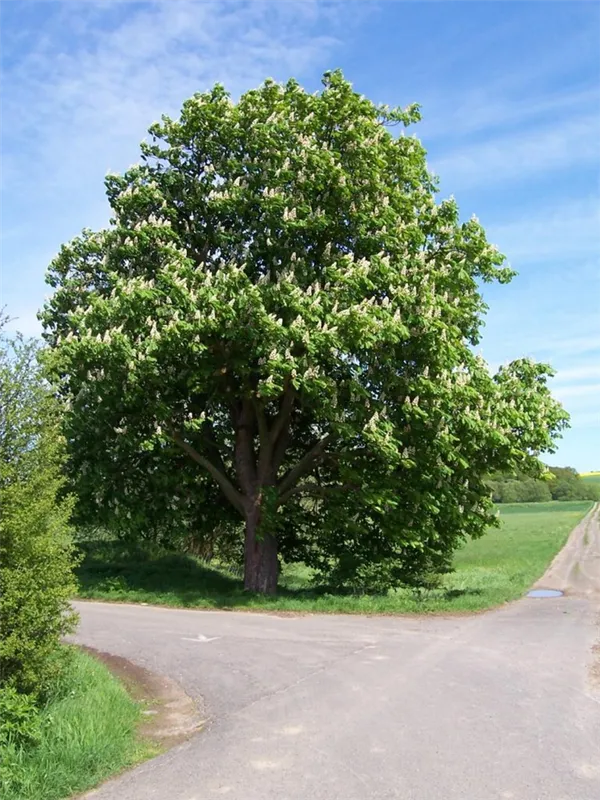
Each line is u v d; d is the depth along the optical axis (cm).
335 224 1895
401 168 2030
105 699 807
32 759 633
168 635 1334
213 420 2139
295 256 1831
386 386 1825
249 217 1917
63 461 921
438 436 1791
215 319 1661
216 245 1959
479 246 2027
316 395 1700
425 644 1224
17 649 701
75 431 1898
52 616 752
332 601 1792
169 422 1933
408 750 670
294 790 586
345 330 1677
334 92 1950
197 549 2731
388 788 582
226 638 1306
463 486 1970
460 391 1812
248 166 1902
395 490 1939
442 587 2383
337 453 1970
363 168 1897
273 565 2056
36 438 781
